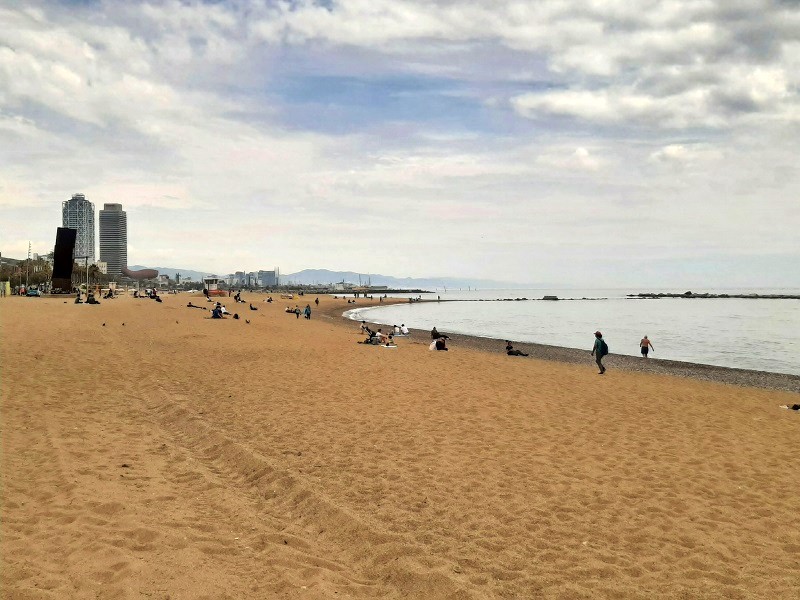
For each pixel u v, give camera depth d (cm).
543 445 1038
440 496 763
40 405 1124
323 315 7325
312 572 526
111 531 570
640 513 729
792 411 1490
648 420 1300
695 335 4778
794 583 554
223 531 609
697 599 519
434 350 2755
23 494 661
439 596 498
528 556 595
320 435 1054
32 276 11575
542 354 3180
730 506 765
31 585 443
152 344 2327
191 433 1048
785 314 8450
